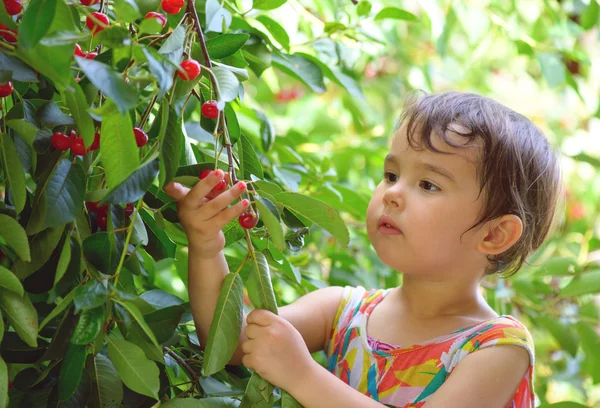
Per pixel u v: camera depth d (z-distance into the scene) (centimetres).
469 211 110
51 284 88
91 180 96
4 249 89
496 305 180
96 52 96
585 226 209
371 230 114
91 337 79
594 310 177
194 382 104
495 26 219
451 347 112
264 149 152
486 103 118
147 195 97
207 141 136
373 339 118
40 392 93
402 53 277
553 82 204
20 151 88
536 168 118
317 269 184
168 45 84
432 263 111
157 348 87
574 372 217
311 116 292
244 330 108
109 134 80
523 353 109
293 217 99
